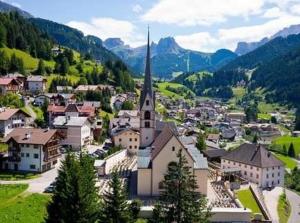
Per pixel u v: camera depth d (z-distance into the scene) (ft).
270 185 431.43
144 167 310.86
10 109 496.23
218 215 266.36
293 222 351.67
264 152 440.86
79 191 184.03
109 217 178.60
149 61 404.98
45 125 559.38
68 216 182.09
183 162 157.48
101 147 524.52
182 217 151.74
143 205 282.15
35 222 244.01
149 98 406.00
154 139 401.90
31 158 374.02
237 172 437.99
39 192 300.61
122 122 595.47
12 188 309.22
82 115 596.29
